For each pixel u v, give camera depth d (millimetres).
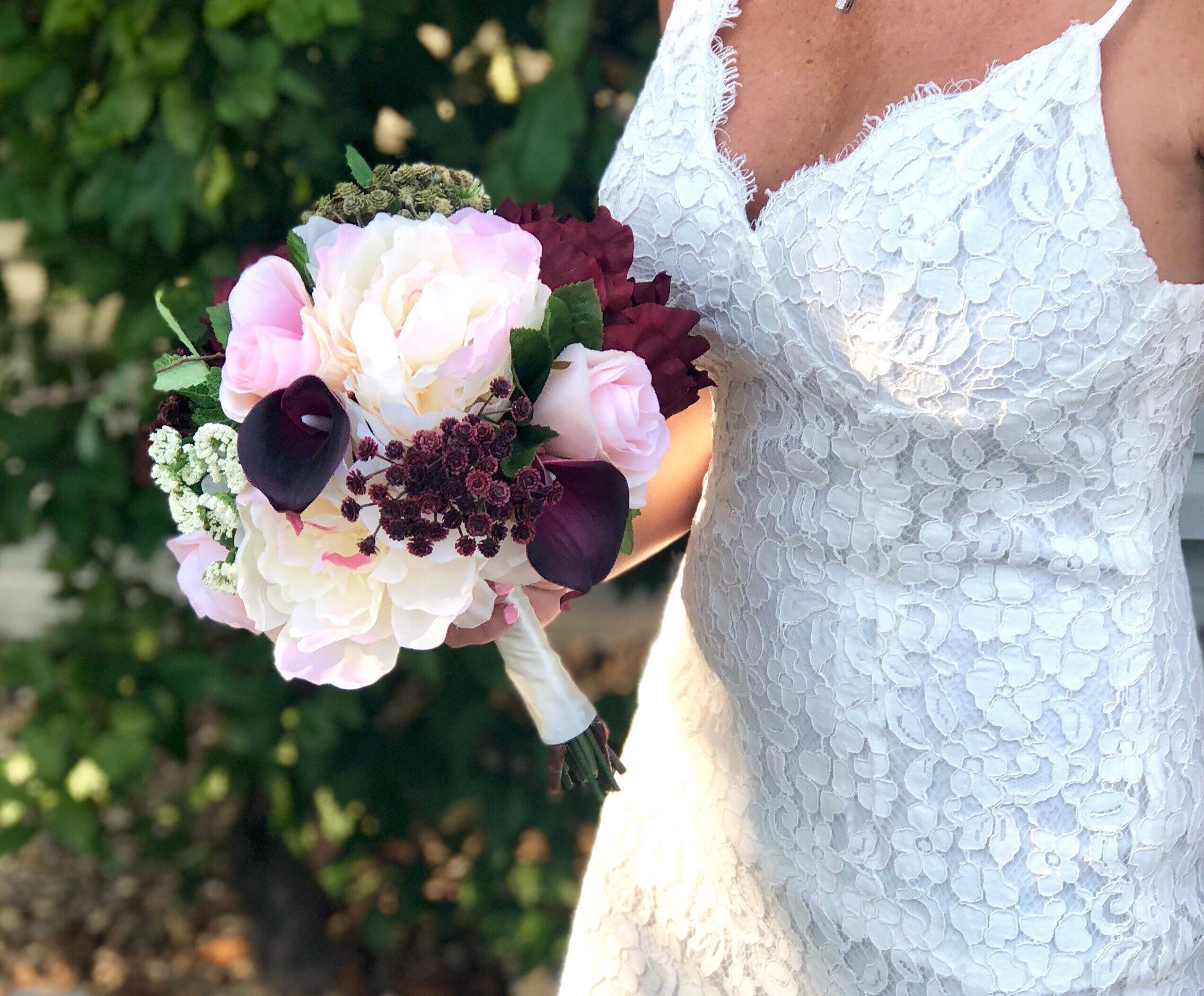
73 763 1648
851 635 828
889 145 755
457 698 1660
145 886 2238
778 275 805
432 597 693
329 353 680
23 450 1562
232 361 688
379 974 1967
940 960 825
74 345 1615
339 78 1454
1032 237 724
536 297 708
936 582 800
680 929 995
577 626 2375
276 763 1709
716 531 917
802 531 845
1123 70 712
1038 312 729
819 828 869
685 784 979
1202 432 1147
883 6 790
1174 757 820
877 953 852
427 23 1442
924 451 781
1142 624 796
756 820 917
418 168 810
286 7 1319
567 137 1315
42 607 2529
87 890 2238
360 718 1598
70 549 1620
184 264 1513
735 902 950
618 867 1044
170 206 1398
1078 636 785
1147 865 807
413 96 1484
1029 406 747
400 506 663
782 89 831
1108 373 738
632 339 755
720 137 849
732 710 922
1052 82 717
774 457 855
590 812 1707
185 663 1616
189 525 717
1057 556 776
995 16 749
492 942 1752
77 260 1499
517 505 679
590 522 698
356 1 1324
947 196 733
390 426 678
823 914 877
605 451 715
